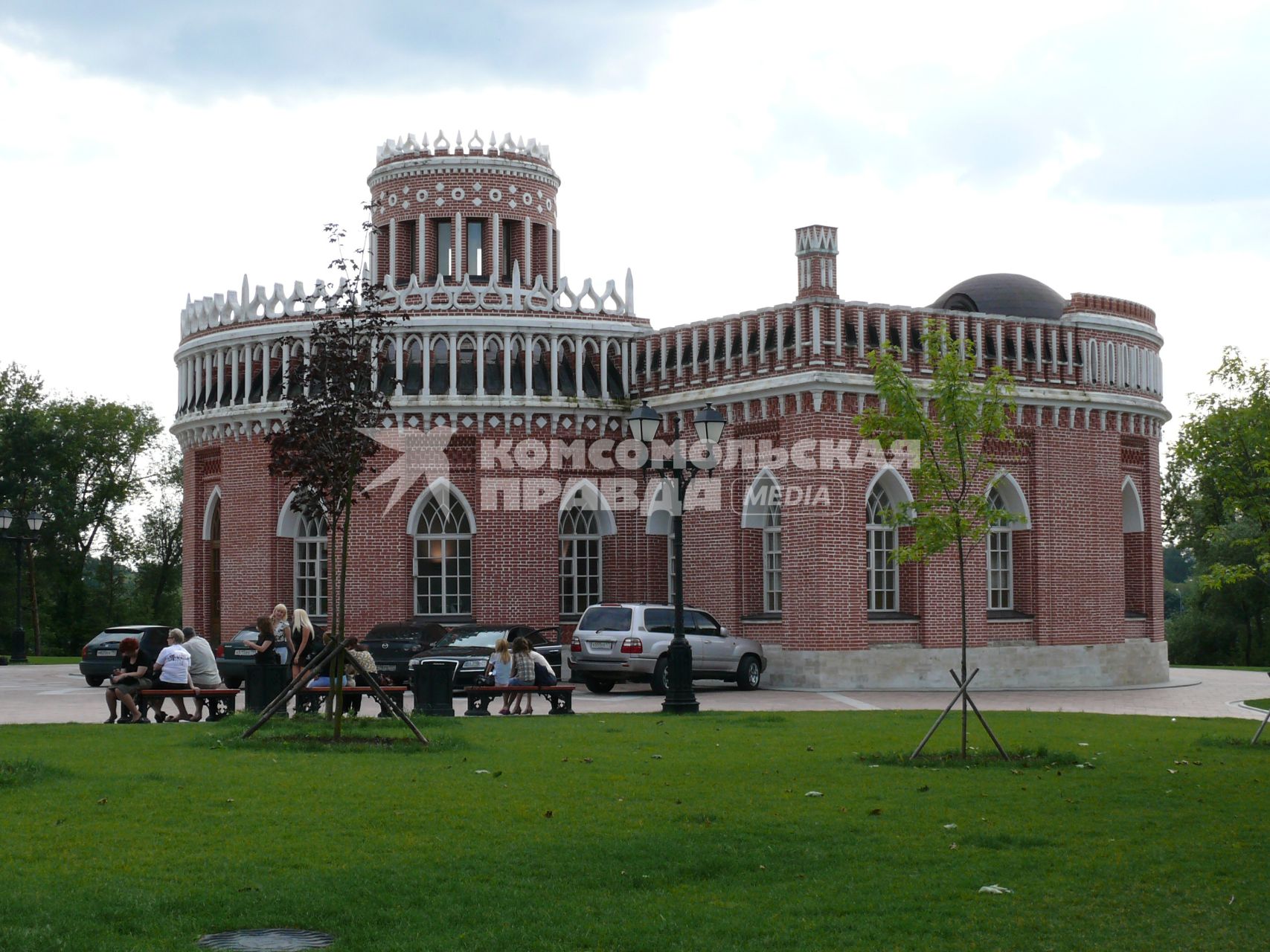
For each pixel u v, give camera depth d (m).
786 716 26.72
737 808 15.38
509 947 10.08
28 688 39.50
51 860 12.51
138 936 10.30
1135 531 43.66
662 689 34.41
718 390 38.81
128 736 22.25
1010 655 39.56
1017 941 10.34
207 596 44.94
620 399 41.34
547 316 40.94
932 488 21.64
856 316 37.31
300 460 24.80
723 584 39.06
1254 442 25.06
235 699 30.73
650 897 11.49
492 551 40.19
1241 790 16.84
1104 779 17.75
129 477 87.50
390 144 47.16
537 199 47.22
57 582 84.31
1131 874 12.33
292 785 16.66
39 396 82.56
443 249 46.53
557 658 36.03
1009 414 38.84
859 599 36.97
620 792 16.34
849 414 36.94
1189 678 45.97
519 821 14.48
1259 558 25.36
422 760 19.12
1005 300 42.62
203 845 13.18
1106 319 42.00
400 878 11.94
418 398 40.12
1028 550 40.34
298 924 10.70
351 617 40.25
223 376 43.34
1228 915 11.09
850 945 10.23
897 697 34.72
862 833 14.05
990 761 19.34
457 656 33.81
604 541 41.34
